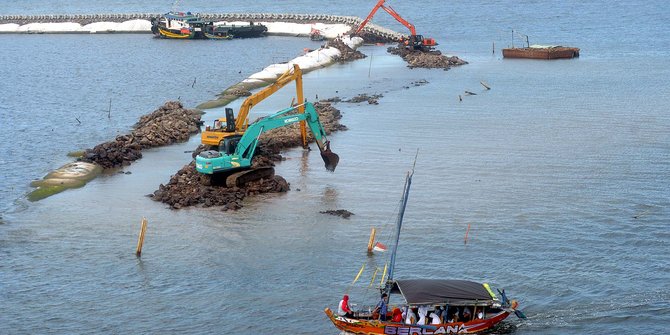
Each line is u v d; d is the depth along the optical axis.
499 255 85.00
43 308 75.12
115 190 109.81
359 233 91.94
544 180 110.50
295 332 70.06
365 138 138.12
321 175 115.31
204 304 75.38
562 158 121.88
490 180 111.06
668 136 134.12
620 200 100.94
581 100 169.62
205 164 105.56
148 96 190.25
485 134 139.75
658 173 112.38
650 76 198.50
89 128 154.38
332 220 96.19
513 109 162.25
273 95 183.75
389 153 127.31
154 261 85.12
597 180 109.88
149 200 104.88
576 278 79.19
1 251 88.31
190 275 81.62
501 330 70.44
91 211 101.06
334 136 140.00
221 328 70.94
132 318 73.00
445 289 69.94
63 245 89.94
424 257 84.88
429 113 159.75
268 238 90.81
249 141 108.69
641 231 90.38
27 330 71.06
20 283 80.31
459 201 102.19
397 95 180.75
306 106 114.69
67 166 119.62
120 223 96.44
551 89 184.62
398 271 81.50
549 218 95.19
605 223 93.19
